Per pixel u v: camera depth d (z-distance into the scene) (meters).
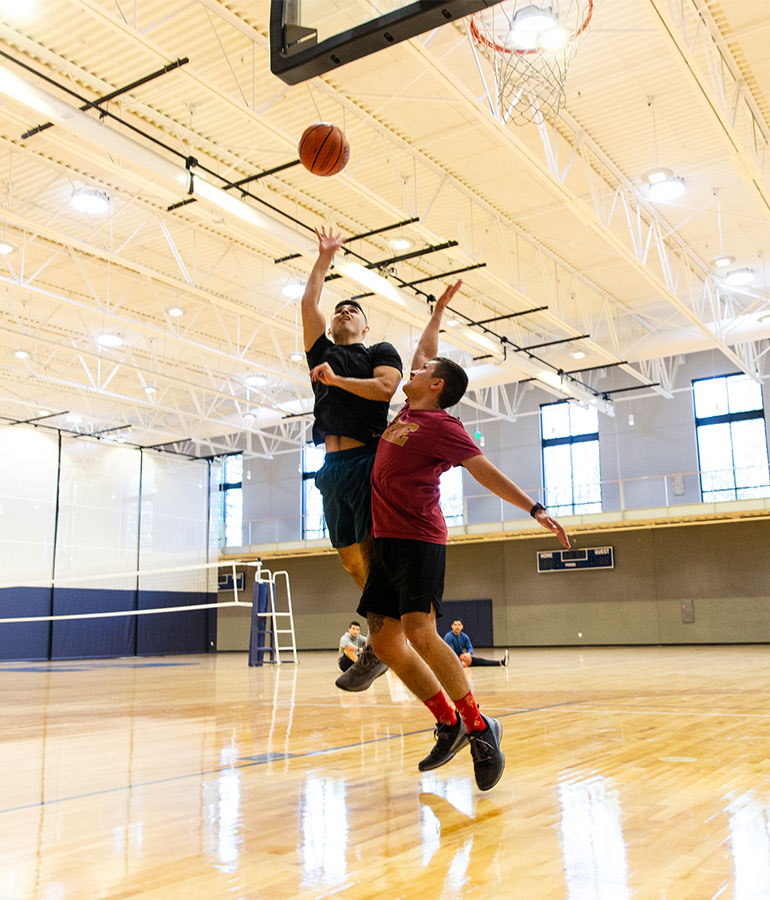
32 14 10.88
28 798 3.41
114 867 2.36
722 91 11.48
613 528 26.22
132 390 29.47
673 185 15.25
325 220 17.02
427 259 19.16
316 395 3.90
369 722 6.09
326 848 2.53
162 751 4.79
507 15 10.62
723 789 3.27
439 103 13.04
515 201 16.64
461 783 3.53
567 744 4.62
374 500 3.50
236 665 19.61
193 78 10.48
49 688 11.70
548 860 2.35
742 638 24.94
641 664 14.94
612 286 21.62
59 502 27.20
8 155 14.50
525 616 28.23
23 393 29.19
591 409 29.00
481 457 3.40
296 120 13.50
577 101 13.19
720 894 2.03
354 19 4.16
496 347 20.94
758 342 26.72
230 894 2.09
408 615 3.36
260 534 33.38
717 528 25.83
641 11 11.11
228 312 22.52
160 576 30.09
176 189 13.09
